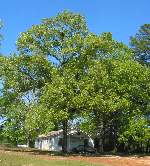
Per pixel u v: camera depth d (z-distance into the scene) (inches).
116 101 2203.5
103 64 2269.9
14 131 2326.5
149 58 2972.4
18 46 2283.5
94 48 2223.2
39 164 1398.9
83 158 1905.8
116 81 2287.2
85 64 2224.4
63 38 2285.9
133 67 2383.1
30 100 2311.8
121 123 2416.3
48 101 2112.5
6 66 2289.6
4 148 2682.1
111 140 2888.8
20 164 1346.0
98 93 2159.2
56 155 2069.4
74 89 2153.1
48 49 2256.4
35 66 2224.4
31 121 2111.2
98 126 2458.2
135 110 2402.8
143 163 1759.4
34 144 3735.2
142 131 2361.0
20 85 2288.4
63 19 2299.5
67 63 2222.0
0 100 2348.7
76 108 2153.1
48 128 2111.2
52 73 2190.0
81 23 2310.5
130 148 2871.6
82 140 3105.3
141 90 2440.9
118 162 1765.5
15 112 2297.0
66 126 2314.2
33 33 2276.1
